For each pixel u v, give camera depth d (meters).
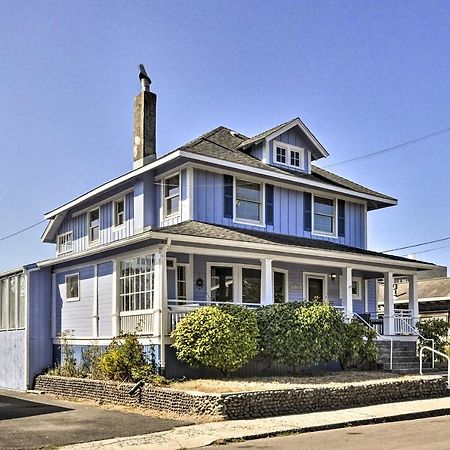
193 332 16.67
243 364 17.08
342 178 27.03
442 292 34.28
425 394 17.14
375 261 22.38
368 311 26.41
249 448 10.45
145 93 23.53
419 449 10.07
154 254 17.81
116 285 19.59
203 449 10.46
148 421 13.17
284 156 24.03
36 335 22.44
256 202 22.61
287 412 14.09
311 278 24.19
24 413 14.80
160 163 21.09
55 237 29.58
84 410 15.12
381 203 26.77
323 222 24.78
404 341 22.42
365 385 15.79
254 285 22.31
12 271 23.44
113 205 24.42
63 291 22.59
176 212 21.30
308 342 17.92
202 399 13.50
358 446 10.45
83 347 20.94
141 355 17.31
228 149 23.25
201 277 20.98
